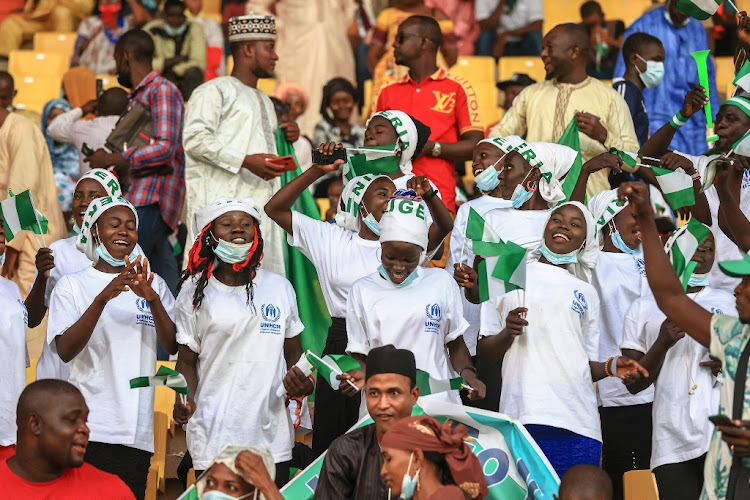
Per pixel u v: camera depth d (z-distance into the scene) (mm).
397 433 5836
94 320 7520
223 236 7742
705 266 7934
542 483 6914
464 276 7707
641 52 11211
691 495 7641
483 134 10586
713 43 16438
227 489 6102
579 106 10453
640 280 9062
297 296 9320
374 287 7691
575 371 7602
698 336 6031
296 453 8203
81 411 6617
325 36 16203
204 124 9828
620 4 17469
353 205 8484
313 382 7512
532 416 7520
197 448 7633
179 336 7754
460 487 5820
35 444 6566
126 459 7719
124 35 11219
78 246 8023
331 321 8680
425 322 7605
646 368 7586
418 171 10148
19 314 7707
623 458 8672
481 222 7324
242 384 7691
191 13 17000
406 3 14914
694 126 12891
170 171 10758
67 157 13656
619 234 9148
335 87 13914
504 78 15977
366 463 6672
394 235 7504
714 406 7590
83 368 7773
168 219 10719
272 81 16219
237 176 9875
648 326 8008
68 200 13023
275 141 10180
